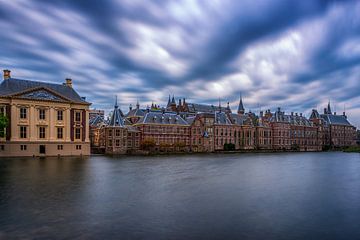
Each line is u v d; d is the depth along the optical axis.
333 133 175.38
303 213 17.58
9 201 19.97
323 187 26.78
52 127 74.75
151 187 26.12
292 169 44.09
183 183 28.75
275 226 15.09
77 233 13.72
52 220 15.72
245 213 17.48
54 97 75.12
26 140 70.88
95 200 20.53
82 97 91.56
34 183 27.61
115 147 93.06
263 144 137.00
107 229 14.33
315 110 171.62
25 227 14.54
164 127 107.38
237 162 58.81
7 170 38.84
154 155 87.00
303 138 156.25
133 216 16.62
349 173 38.62
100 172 37.31
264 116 156.50
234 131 127.25
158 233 13.86
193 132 113.69
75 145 78.31
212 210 18.11
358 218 16.58
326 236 13.73
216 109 156.88
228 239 13.23
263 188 26.08
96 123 130.75
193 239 13.14
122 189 24.91
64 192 23.22
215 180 31.14
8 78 71.81
